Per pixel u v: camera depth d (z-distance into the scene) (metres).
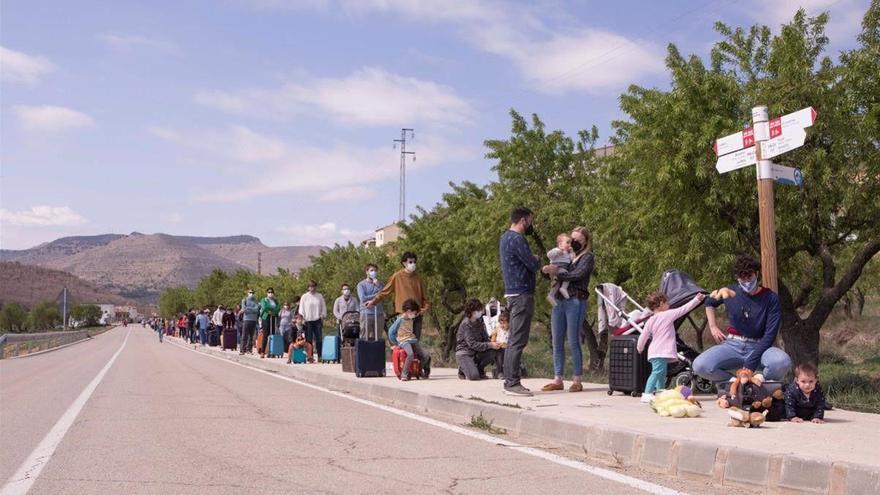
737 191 13.46
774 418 7.16
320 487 5.64
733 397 7.18
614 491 5.46
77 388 14.38
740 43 14.75
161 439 7.88
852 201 13.17
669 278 9.74
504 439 7.87
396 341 14.02
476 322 13.34
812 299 18.56
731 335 8.46
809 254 16.16
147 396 12.44
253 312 26.28
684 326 31.41
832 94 13.14
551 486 5.63
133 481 5.90
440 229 28.28
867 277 21.08
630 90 14.95
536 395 9.90
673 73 14.26
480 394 10.26
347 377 14.27
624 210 17.69
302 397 12.25
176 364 23.06
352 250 43.41
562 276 10.12
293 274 66.00
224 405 11.05
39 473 6.24
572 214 20.31
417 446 7.41
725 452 5.70
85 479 5.98
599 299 10.63
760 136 8.36
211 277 112.69
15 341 34.75
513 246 9.80
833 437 6.24
